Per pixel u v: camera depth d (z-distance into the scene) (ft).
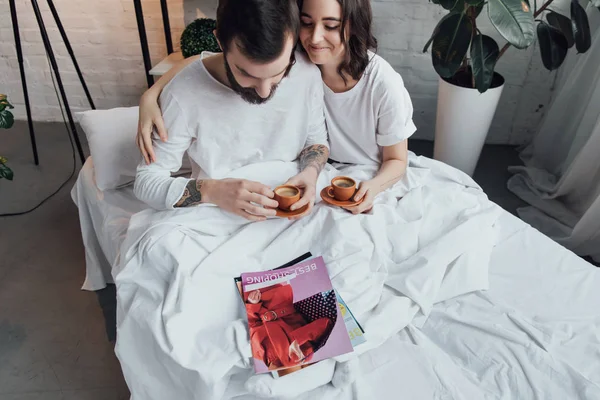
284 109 4.26
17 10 8.10
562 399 3.37
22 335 5.31
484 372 3.58
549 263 4.49
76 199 5.57
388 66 4.46
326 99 4.66
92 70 8.73
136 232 4.15
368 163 4.99
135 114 5.33
